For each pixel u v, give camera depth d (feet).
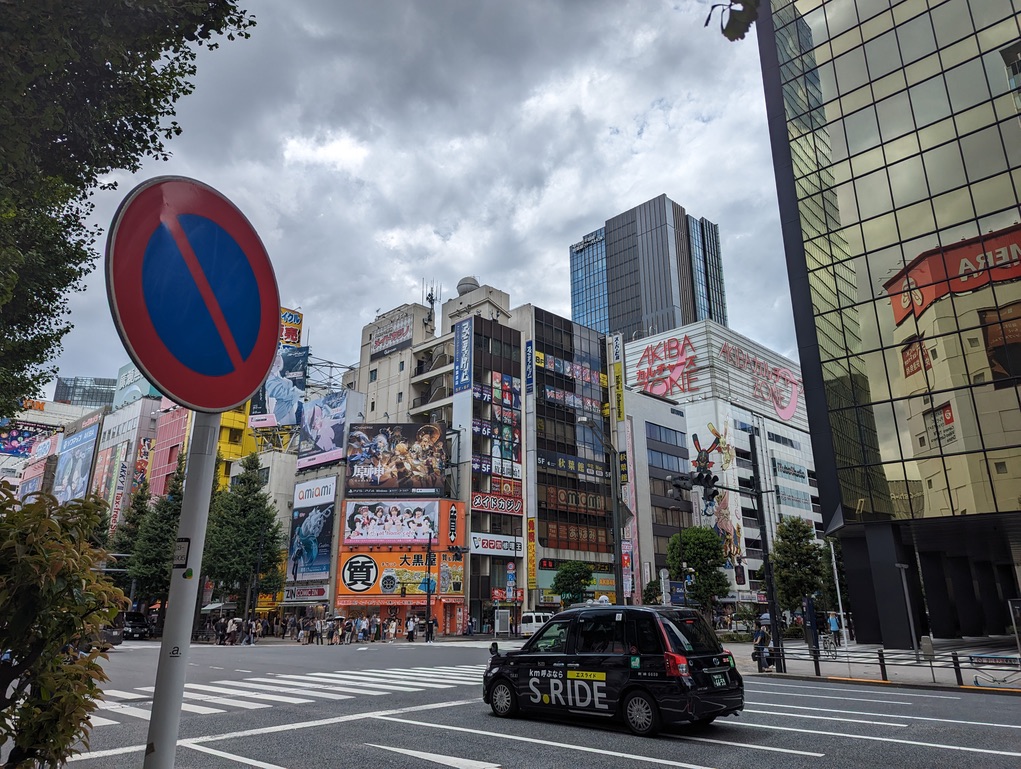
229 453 204.74
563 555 175.22
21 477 335.47
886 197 86.28
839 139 92.27
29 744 9.86
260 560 138.72
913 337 81.20
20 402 35.78
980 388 75.10
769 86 104.73
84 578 9.62
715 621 159.53
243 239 9.39
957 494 75.31
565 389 191.42
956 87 82.28
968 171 79.71
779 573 135.33
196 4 15.56
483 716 30.81
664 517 216.54
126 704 34.68
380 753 22.82
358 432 154.10
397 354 197.67
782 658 56.80
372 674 51.88
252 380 9.14
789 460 286.66
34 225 28.19
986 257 76.79
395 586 143.43
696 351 286.05
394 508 149.18
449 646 100.48
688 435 258.57
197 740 25.18
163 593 134.82
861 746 23.79
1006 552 110.93
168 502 138.82
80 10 13.07
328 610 150.10
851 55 92.89
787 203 98.63
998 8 80.18
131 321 7.56
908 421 80.28
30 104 13.79
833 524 88.07
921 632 89.56
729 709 26.55
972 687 45.29
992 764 20.97
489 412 167.94
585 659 28.04
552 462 180.65
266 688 41.96
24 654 9.37
